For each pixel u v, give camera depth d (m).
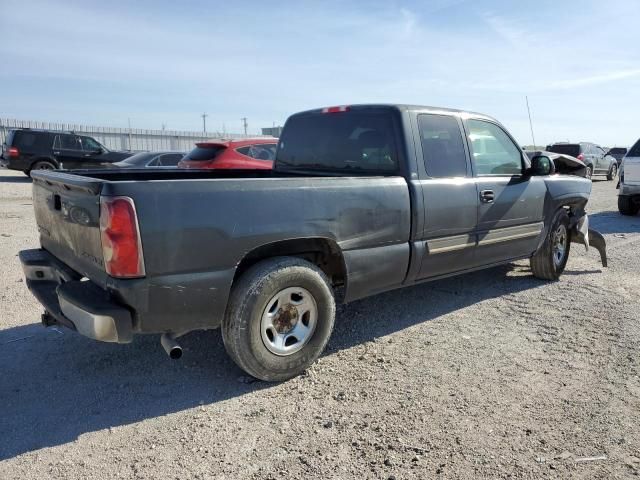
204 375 3.86
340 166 4.97
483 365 4.03
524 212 5.59
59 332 4.63
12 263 6.96
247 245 3.42
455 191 4.72
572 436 3.07
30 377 3.80
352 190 3.95
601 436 3.07
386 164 4.57
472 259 5.07
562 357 4.19
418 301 5.60
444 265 4.78
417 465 2.79
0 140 30.78
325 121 5.13
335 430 3.13
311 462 2.83
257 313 3.50
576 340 4.54
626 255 8.13
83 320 3.09
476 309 5.37
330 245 3.93
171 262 3.15
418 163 4.50
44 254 4.17
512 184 5.42
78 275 3.73
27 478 2.70
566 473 2.73
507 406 3.41
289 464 2.81
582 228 6.65
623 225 11.45
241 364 3.54
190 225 3.19
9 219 10.66
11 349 4.27
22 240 8.52
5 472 2.74
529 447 2.96
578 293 5.96
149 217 3.05
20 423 3.20
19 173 23.09
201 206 3.23
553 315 5.19
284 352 3.69
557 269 6.41
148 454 2.91
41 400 3.48
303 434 3.09
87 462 2.83
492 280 6.49
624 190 12.61
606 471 2.75
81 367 3.97
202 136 40.22
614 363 4.07
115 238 2.99
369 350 4.31
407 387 3.66
